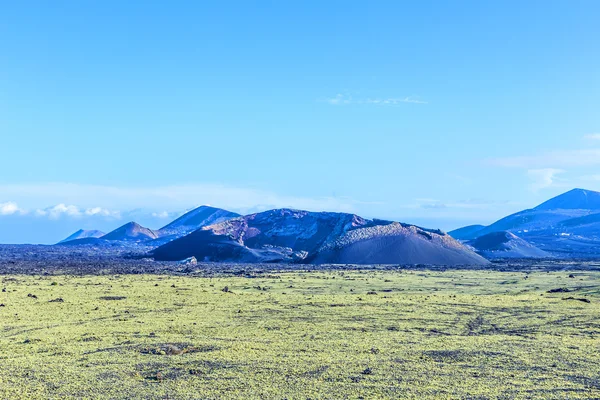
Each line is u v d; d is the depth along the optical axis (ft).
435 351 144.77
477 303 252.83
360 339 161.58
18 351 142.92
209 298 271.28
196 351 143.43
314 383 112.37
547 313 221.46
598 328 186.29
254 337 163.43
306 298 272.92
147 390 107.86
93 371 122.31
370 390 107.76
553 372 123.54
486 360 134.92
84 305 238.48
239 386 110.22
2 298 258.37
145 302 252.42
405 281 401.08
